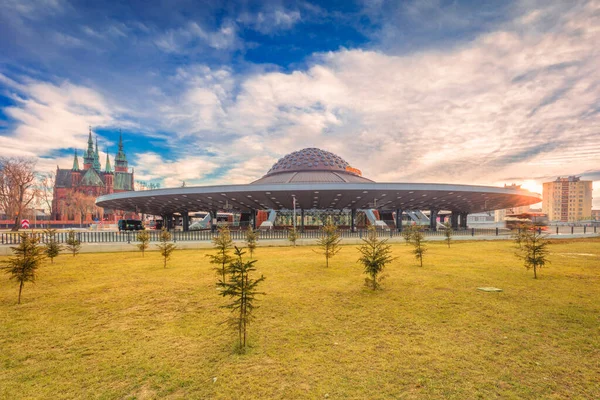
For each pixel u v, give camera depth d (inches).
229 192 1576.0
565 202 4749.0
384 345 263.0
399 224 2188.7
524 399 186.4
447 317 330.3
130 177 5098.4
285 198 1777.8
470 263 687.1
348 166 2987.2
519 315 334.6
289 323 317.1
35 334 295.6
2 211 2893.7
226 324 317.1
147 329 306.3
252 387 202.1
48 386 206.7
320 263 695.1
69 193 3912.4
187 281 519.8
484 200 1967.3
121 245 965.8
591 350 251.0
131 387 204.8
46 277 556.1
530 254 557.9
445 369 222.2
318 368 225.6
